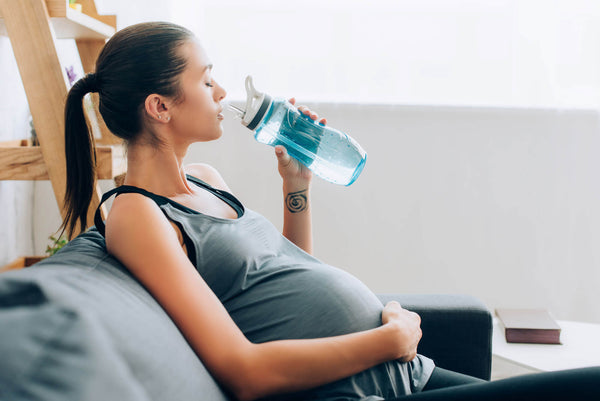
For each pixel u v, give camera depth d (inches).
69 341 18.2
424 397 30.5
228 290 37.0
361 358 32.9
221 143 87.8
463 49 87.7
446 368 50.1
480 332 49.5
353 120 88.2
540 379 28.2
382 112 88.1
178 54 37.6
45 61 52.4
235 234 38.1
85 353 18.2
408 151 89.3
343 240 91.3
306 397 33.4
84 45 68.5
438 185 90.1
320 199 90.4
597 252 91.4
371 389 34.1
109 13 80.7
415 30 87.2
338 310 36.4
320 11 86.3
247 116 43.4
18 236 79.9
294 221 50.6
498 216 91.0
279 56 86.8
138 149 38.3
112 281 27.1
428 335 49.6
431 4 86.7
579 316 92.7
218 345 29.4
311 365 31.0
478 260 92.0
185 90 37.9
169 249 31.4
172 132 38.7
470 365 49.9
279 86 87.5
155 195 36.0
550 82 87.9
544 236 91.4
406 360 37.2
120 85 36.9
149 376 22.0
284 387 30.3
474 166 89.8
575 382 27.3
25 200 82.0
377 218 90.8
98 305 22.2
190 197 40.1
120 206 33.3
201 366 27.6
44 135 53.0
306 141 45.9
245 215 41.3
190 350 27.5
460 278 92.4
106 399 17.9
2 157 53.1
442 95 88.6
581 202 90.4
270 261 38.8
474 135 89.1
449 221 91.0
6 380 16.1
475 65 88.0
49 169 53.3
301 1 86.0
